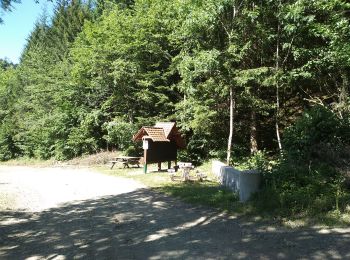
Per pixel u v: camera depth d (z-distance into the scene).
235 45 18.25
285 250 6.41
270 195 9.19
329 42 16.89
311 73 18.17
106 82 26.20
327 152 10.25
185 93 22.05
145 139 18.22
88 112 28.84
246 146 22.11
